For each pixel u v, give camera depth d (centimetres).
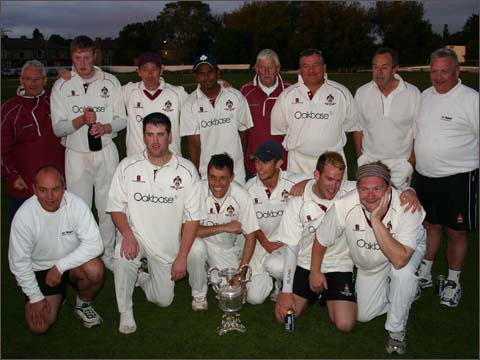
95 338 341
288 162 461
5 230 535
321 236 335
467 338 339
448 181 379
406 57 4700
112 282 435
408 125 412
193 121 438
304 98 434
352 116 438
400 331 321
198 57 425
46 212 327
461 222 378
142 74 433
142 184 354
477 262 459
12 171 413
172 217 360
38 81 409
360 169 308
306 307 375
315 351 324
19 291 411
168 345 331
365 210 322
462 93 368
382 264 343
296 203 353
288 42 4753
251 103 479
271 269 380
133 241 349
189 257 364
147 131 336
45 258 342
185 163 360
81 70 421
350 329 343
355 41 4706
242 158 461
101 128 419
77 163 436
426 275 414
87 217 338
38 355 319
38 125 418
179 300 400
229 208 381
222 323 351
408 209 319
